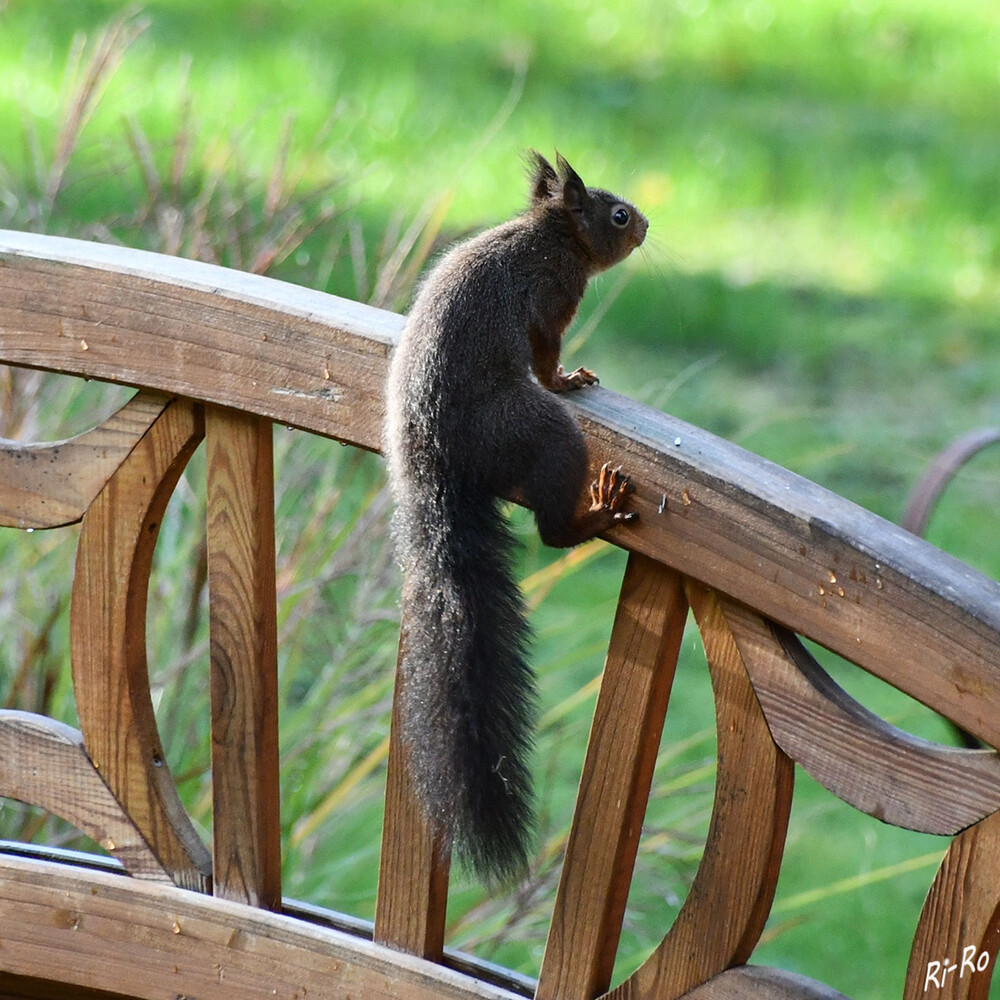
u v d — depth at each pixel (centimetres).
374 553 768
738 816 407
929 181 1991
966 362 1525
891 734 377
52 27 2077
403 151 1788
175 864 493
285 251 786
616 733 422
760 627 394
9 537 793
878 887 916
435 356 497
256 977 480
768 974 407
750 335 1551
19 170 1298
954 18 2680
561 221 623
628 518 405
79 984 505
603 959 439
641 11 2612
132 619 489
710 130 2092
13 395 761
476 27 2444
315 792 740
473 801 434
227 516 471
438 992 452
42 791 506
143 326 463
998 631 347
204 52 2077
